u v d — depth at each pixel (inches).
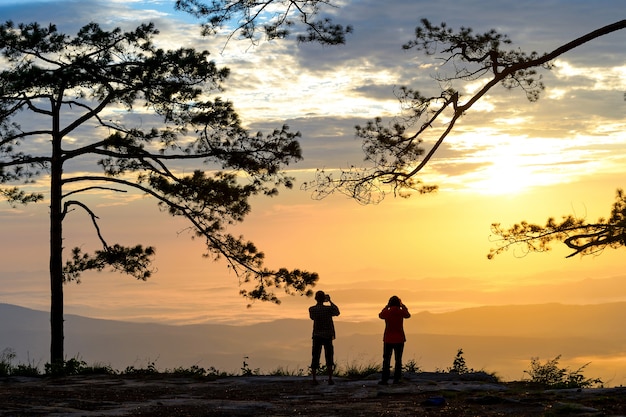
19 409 516.7
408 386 624.4
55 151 984.9
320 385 668.1
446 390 585.9
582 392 539.5
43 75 924.0
